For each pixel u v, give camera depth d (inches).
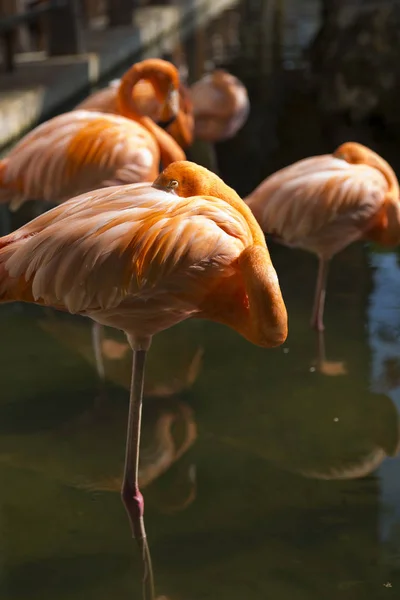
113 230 117.0
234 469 144.9
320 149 347.3
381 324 196.5
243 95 342.3
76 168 195.8
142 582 118.1
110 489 140.6
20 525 131.3
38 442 153.9
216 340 193.6
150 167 200.4
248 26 663.8
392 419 159.5
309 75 466.3
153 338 195.3
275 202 183.3
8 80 422.6
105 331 199.2
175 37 644.1
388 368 177.6
